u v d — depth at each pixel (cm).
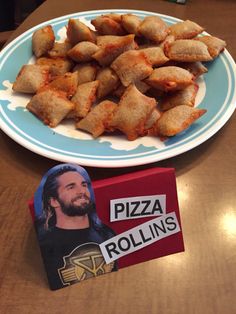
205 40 41
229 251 26
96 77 38
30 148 31
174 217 26
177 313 23
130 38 37
